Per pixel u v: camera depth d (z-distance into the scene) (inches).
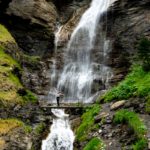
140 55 806.5
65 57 1083.3
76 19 1161.4
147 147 512.1
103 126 627.5
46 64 1066.1
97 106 719.7
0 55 853.8
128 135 569.9
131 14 989.2
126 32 985.5
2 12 1065.5
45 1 1160.8
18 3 1087.0
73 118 749.3
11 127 649.0
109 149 556.4
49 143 683.4
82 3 1228.5
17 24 1079.0
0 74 767.1
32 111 733.9
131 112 615.8
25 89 795.4
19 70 876.0
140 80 751.1
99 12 1082.7
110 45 1011.9
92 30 1075.9
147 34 943.0
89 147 583.8
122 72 956.6
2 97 700.7
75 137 668.7
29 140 645.3
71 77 1032.8
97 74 997.8
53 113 767.7
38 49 1085.1
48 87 1009.5
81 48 1074.1
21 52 1021.2
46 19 1121.4
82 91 991.6
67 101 981.8
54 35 1127.0
